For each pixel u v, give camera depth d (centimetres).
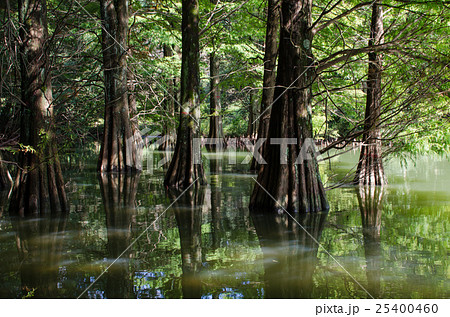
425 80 688
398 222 579
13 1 982
